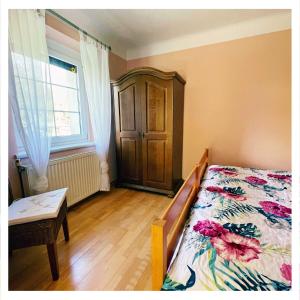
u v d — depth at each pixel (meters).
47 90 1.64
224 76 2.46
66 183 2.02
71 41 2.05
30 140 1.56
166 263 0.73
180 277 0.67
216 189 1.44
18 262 1.40
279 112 2.26
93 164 2.39
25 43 1.46
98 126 2.34
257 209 1.12
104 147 2.43
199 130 2.71
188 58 2.62
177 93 2.43
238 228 0.94
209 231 0.91
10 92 1.41
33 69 1.51
